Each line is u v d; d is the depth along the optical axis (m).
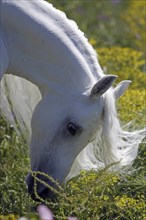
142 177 9.47
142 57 14.41
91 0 17.06
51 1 15.86
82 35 8.70
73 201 8.47
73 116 8.39
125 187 9.40
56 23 8.64
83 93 8.41
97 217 8.37
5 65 8.64
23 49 8.66
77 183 8.98
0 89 9.12
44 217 7.19
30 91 9.06
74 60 8.50
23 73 8.77
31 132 8.95
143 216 8.67
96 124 8.38
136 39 15.23
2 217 7.71
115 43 15.16
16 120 9.69
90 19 16.17
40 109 8.59
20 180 9.58
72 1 16.53
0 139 10.35
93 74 8.54
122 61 12.91
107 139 8.35
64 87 8.52
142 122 10.15
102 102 8.34
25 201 9.15
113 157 8.50
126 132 8.57
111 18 16.41
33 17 8.59
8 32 8.66
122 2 17.33
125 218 8.81
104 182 8.73
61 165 8.54
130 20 15.95
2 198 9.32
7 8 8.57
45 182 8.55
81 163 8.91
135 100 10.92
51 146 8.55
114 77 8.15
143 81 12.52
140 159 9.74
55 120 8.49
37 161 8.65
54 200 8.81
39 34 8.56
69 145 8.49
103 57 12.91
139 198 9.05
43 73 8.63
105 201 8.69
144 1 16.25
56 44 8.54
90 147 8.84
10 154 10.10
